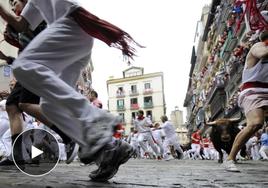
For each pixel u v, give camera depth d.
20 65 2.74
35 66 2.74
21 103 3.56
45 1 2.91
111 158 2.86
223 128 10.38
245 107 4.97
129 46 2.86
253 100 4.85
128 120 85.69
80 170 5.58
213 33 46.69
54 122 2.75
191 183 3.46
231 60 33.53
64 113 2.71
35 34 3.54
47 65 2.79
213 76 50.06
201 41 59.59
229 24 31.94
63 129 2.71
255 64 4.87
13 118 4.45
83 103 2.68
